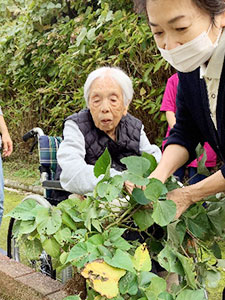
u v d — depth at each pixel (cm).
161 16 109
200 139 152
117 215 132
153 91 333
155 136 371
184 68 121
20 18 546
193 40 112
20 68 557
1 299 187
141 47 337
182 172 260
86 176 175
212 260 165
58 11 500
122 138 196
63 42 460
